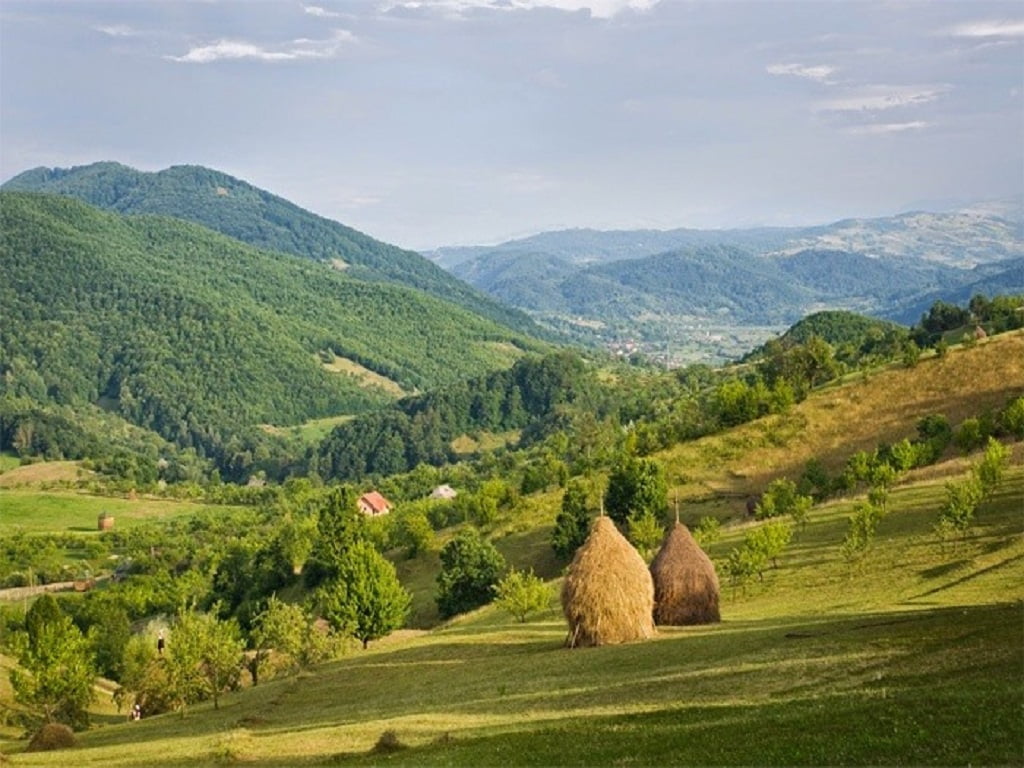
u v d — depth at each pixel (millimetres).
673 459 142750
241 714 52594
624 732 30734
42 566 197625
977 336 168125
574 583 54219
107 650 96188
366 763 32219
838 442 137875
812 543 81812
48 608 93562
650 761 26625
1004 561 59938
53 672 58969
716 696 34594
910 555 68438
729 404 151125
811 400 152750
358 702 49344
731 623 56406
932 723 25609
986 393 140500
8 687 72375
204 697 66812
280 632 75438
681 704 34250
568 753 28953
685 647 46781
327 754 35344
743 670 38000
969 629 37125
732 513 116062
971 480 75062
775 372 183500
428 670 57250
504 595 78250
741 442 143125
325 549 136000
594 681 41938
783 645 42031
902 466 106375
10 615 128250
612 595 53406
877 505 84188
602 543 54344
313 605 108750
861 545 72375
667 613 57906
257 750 38188
